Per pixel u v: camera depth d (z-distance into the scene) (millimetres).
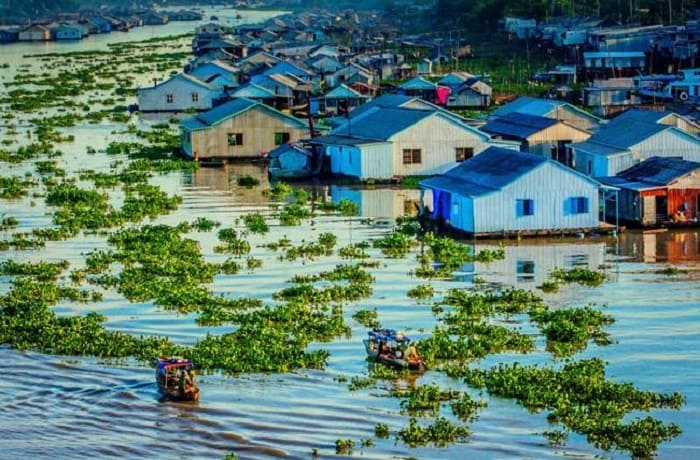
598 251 106062
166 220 122688
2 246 109375
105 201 133500
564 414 64938
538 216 111062
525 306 86812
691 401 67250
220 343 77188
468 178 116062
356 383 70562
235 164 165875
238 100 176750
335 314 85188
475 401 67250
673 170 117000
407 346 73500
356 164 145500
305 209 126688
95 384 71250
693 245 108250
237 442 62500
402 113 152250
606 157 129875
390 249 107188
